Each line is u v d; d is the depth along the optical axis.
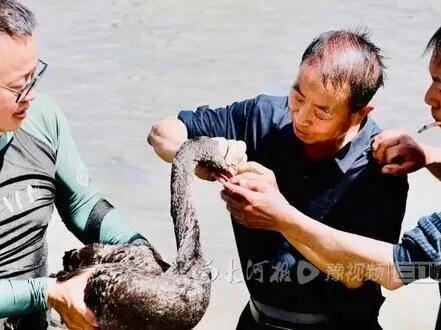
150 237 6.41
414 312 5.90
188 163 3.98
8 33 3.55
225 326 5.71
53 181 3.98
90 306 3.70
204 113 4.35
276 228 3.92
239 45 9.30
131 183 7.09
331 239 3.83
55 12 10.26
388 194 4.11
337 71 3.78
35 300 3.73
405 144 4.07
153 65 8.94
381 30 9.58
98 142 7.62
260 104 4.28
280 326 4.27
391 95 8.19
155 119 7.94
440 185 7.00
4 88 3.57
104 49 9.32
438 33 3.81
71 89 8.48
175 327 3.65
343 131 3.95
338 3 10.42
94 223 4.11
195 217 3.89
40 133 3.92
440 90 3.79
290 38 9.45
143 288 3.58
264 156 4.24
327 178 4.11
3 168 3.81
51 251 6.27
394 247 3.80
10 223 3.83
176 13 10.23
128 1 10.66
